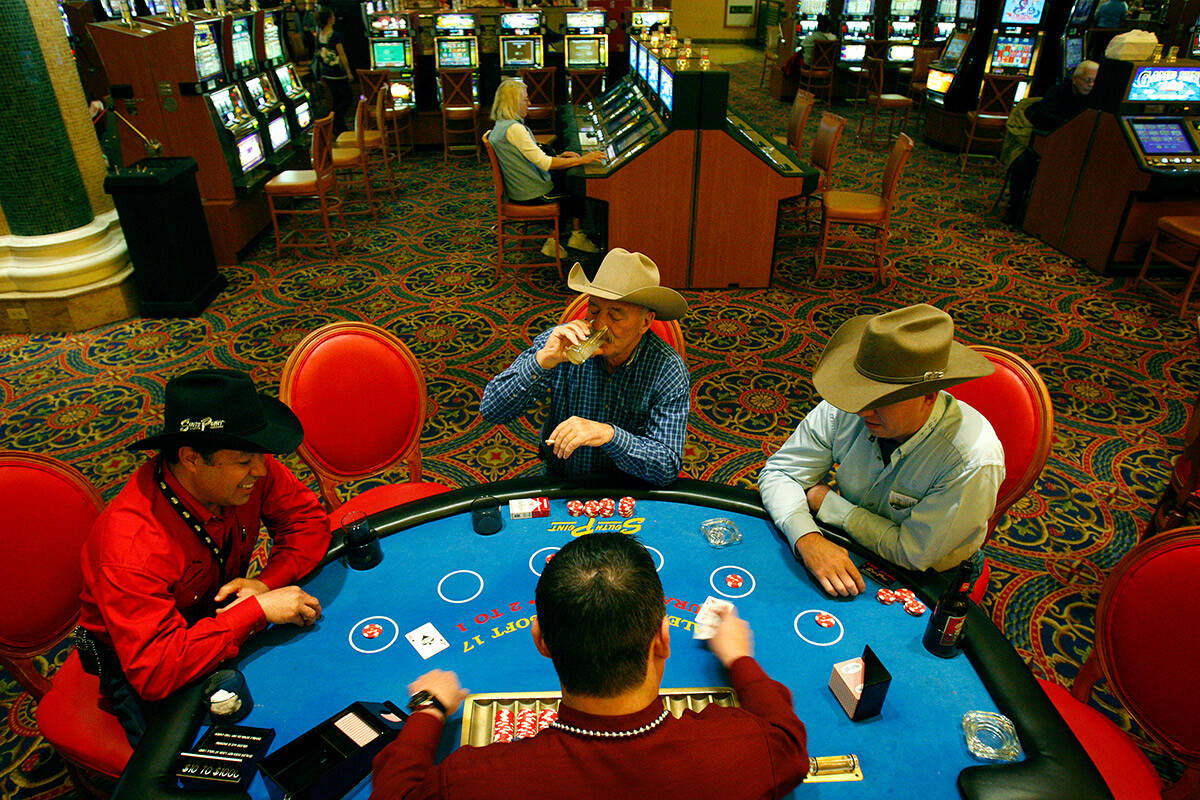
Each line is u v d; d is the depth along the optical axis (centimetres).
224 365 432
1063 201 589
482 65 943
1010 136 666
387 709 134
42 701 175
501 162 522
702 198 502
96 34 513
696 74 464
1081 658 244
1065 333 466
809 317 491
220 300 518
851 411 160
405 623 158
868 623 158
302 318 490
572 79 891
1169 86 511
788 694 121
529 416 383
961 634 150
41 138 440
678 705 134
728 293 528
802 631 155
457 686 133
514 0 1097
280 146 692
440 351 448
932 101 927
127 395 401
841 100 1192
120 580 145
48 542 184
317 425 248
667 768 93
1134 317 487
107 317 482
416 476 275
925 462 172
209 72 589
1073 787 122
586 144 603
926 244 615
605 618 91
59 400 397
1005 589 272
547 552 179
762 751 100
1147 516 310
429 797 95
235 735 129
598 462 224
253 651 152
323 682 144
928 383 156
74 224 467
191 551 163
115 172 459
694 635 153
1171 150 505
